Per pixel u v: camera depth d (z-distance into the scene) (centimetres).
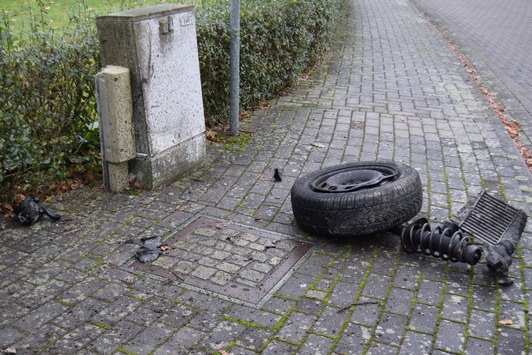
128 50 506
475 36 1595
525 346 341
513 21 1898
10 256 435
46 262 428
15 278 406
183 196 546
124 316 366
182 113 576
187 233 476
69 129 558
